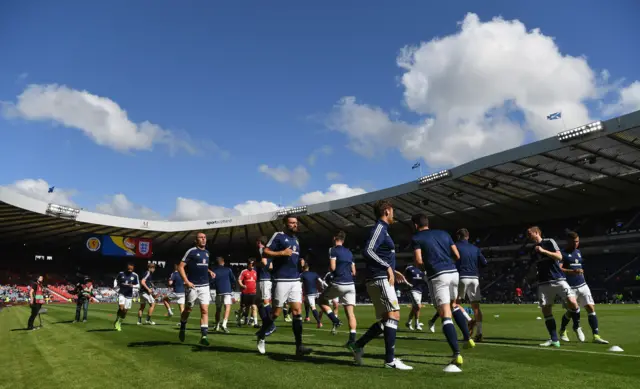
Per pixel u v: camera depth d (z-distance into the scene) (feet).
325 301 23.59
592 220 139.74
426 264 16.24
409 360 16.85
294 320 17.89
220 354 18.51
